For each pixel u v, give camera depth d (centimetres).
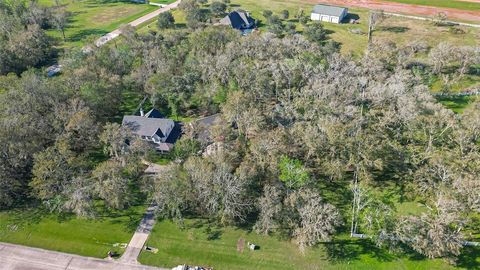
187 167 6519
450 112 7612
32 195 6769
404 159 6988
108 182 6322
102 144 7912
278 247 6266
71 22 15762
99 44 13050
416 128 7406
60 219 6856
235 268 5988
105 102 8744
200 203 6562
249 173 6328
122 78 9825
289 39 11131
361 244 6275
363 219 6359
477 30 13825
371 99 8475
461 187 5900
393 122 7638
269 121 7762
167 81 9288
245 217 6575
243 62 9394
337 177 7194
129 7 17400
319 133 7006
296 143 7006
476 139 7275
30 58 11469
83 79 8881
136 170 7150
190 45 10962
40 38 12350
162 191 6300
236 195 6175
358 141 6912
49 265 6097
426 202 6750
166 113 9556
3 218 6881
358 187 6788
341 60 9831
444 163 6544
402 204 6894
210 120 8712
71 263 6125
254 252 6197
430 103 8025
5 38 12338
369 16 15262
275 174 6419
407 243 5969
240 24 14250
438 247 5609
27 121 7319
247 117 7488
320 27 13362
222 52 10219
